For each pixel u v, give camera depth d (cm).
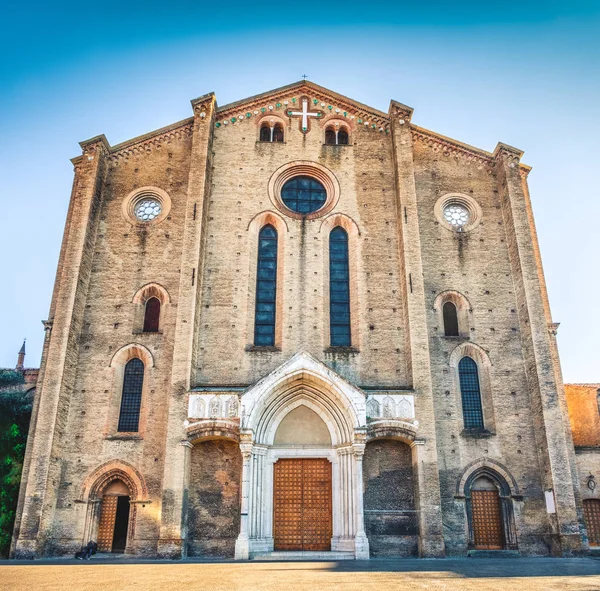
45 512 2945
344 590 1611
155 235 3647
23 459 3438
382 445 3206
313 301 3509
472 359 3484
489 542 3139
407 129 3869
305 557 2906
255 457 3103
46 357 3312
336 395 3139
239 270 3562
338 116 4050
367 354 3403
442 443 3259
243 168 3841
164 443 3167
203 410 3091
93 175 3650
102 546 3062
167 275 3553
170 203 3738
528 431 3300
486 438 3281
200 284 3453
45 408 3077
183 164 3859
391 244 3675
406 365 3369
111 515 3120
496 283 3625
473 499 3216
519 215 3675
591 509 3472
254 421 3070
